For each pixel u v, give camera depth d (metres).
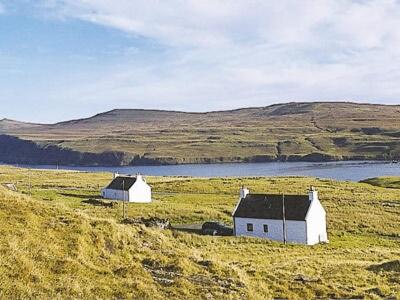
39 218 28.86
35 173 181.62
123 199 96.25
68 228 28.61
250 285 28.48
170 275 26.88
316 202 73.62
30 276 22.02
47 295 20.80
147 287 24.22
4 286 20.48
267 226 74.12
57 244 26.38
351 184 144.62
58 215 30.27
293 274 35.34
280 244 66.50
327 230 81.44
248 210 76.75
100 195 112.31
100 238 28.95
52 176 169.88
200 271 28.56
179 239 55.50
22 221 27.61
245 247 57.81
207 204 103.19
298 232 71.69
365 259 52.84
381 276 39.12
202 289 25.62
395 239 77.00
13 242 24.30
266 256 51.00
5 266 22.14
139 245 31.19
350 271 40.25
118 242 29.75
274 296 28.34
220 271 29.05
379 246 69.88
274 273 34.59
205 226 75.12
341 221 87.12
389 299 30.86
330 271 40.00
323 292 30.62
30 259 23.48
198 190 134.12
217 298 24.67
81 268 24.45
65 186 131.75
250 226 75.56
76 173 187.38
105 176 176.25
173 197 117.25
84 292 22.03
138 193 104.25
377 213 94.19
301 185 139.38
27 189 116.31
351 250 60.62
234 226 77.25
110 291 22.83
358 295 30.59
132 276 25.42
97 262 26.17
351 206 100.69
